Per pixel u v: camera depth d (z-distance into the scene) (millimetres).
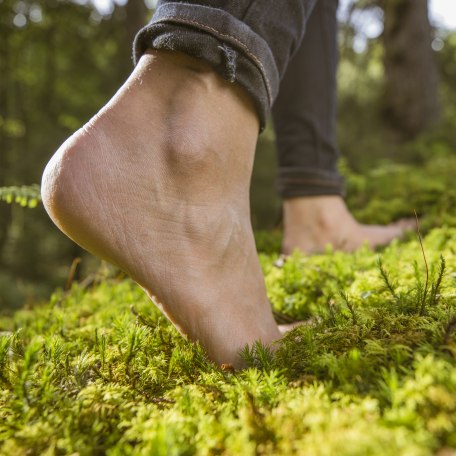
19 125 9883
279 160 1925
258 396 721
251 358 892
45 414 710
